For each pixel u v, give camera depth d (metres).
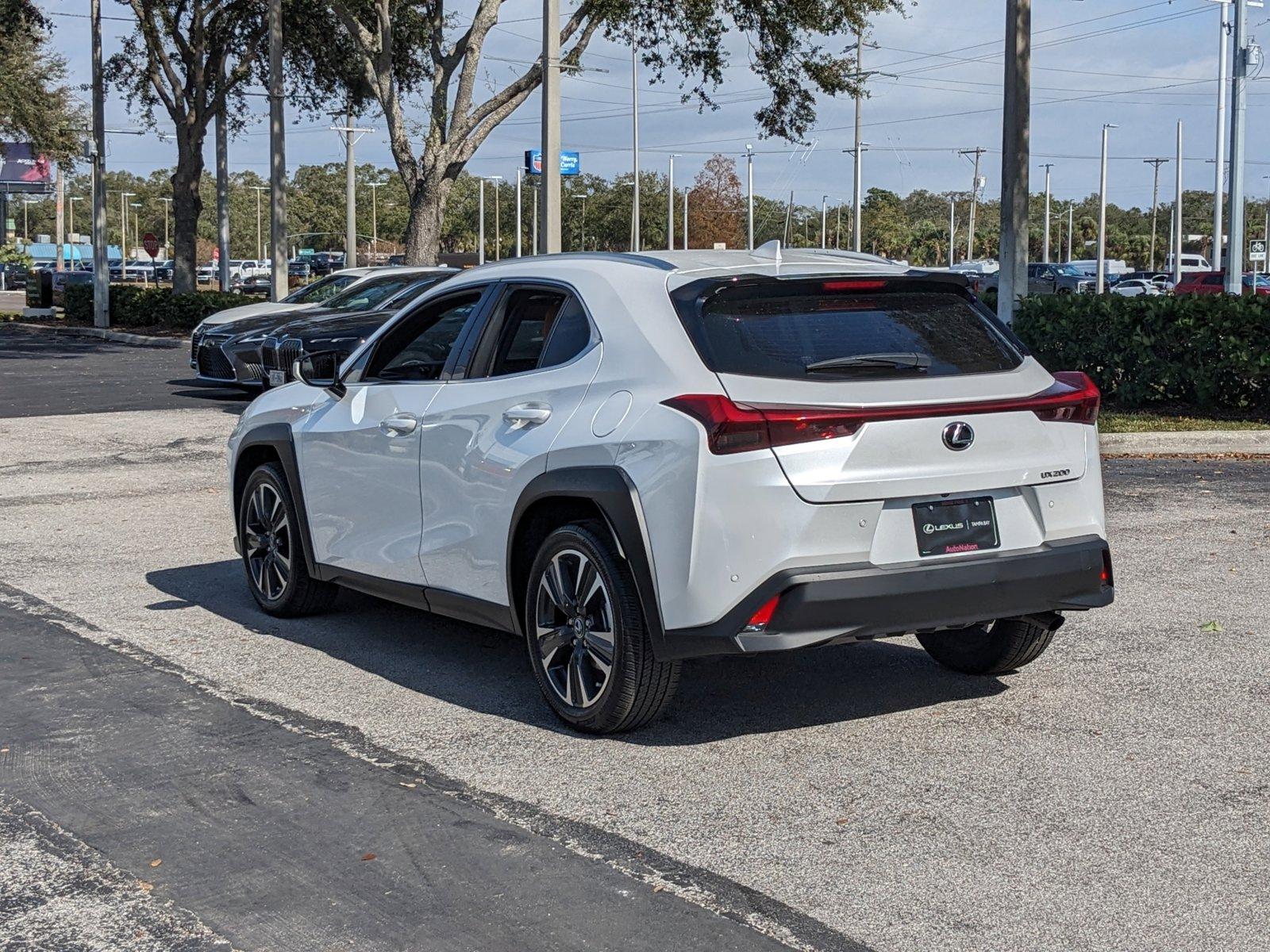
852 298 5.18
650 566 4.84
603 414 5.07
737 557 4.67
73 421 15.81
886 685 5.92
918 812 4.47
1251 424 14.79
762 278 5.04
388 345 6.50
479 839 4.25
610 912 3.75
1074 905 3.79
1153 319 15.80
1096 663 6.23
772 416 4.65
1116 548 8.86
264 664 6.28
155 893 3.89
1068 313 16.66
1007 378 5.12
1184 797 4.61
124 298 36.50
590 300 5.37
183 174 36.81
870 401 4.78
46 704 5.65
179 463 12.71
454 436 5.75
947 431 4.86
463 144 29.00
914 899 3.83
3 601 7.48
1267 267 84.62
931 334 5.17
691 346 4.89
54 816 4.46
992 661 5.92
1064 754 5.02
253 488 7.26
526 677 6.09
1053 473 5.09
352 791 4.67
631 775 4.83
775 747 5.12
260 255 143.50
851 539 4.74
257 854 4.15
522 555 5.52
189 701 5.70
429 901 3.82
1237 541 9.09
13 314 43.94
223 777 4.81
